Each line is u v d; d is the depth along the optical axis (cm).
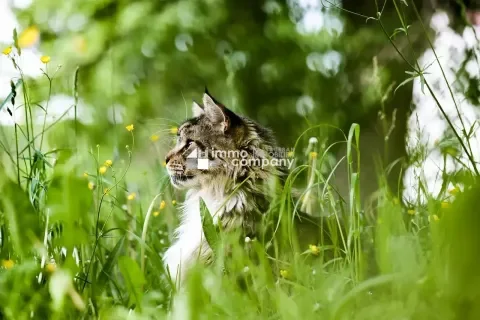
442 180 805
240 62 2072
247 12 2116
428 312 514
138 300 587
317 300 576
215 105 927
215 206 914
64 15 2005
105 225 799
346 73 1975
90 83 1962
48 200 591
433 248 569
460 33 1086
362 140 1728
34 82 934
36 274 588
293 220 770
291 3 2127
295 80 2075
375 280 522
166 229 1016
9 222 595
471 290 477
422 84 690
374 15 1855
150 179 1175
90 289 634
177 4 2019
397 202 719
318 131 1320
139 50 1998
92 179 929
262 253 625
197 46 2044
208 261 861
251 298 608
